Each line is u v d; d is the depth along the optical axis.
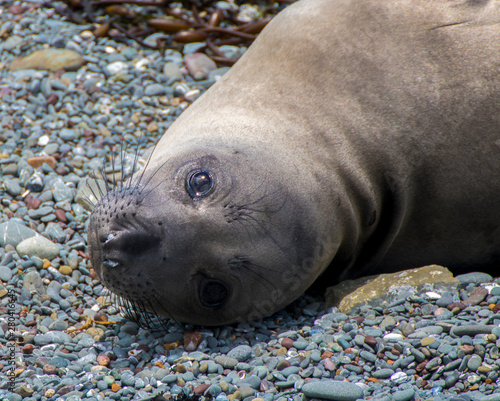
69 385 17.06
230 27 35.69
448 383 16.12
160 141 22.80
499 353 16.64
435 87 21.09
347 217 20.66
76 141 27.53
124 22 35.47
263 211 18.55
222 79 23.36
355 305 19.39
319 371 16.97
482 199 21.55
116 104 29.86
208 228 17.98
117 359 18.34
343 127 20.88
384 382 16.55
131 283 18.19
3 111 28.70
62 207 24.02
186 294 18.61
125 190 18.55
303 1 23.80
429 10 21.88
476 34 21.53
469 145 21.08
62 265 21.88
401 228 22.05
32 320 19.58
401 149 20.98
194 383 17.11
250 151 19.36
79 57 32.00
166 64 32.53
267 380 16.98
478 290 19.03
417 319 18.36
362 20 21.97
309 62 21.70
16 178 25.34
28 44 33.25
